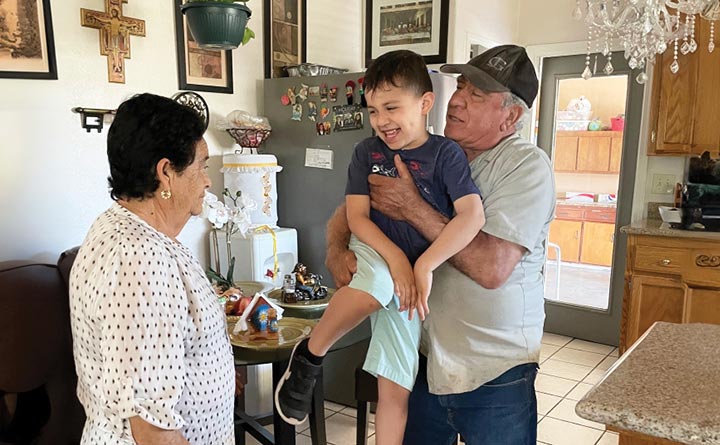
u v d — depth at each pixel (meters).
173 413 1.03
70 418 1.75
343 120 2.74
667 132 3.12
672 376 0.87
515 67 1.31
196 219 2.75
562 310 4.08
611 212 3.82
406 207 1.26
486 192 1.31
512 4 3.86
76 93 2.22
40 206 2.15
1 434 1.60
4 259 2.06
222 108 2.85
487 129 1.33
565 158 3.97
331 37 3.40
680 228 2.97
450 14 3.20
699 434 0.70
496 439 1.31
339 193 2.82
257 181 2.74
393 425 1.31
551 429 2.75
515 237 1.24
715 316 2.80
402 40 3.40
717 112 2.97
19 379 1.62
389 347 1.30
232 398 1.24
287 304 2.20
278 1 3.05
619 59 3.63
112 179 1.12
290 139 2.96
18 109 2.05
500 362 1.29
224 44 2.33
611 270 3.84
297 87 2.88
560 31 3.79
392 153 1.29
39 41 2.08
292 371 1.38
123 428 1.01
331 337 1.30
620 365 0.92
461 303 1.29
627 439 0.88
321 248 2.93
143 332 1.00
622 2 2.12
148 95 1.11
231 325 2.00
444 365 1.31
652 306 2.98
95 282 1.02
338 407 2.94
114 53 2.33
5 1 1.98
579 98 3.85
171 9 2.56
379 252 1.26
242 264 2.70
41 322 1.69
